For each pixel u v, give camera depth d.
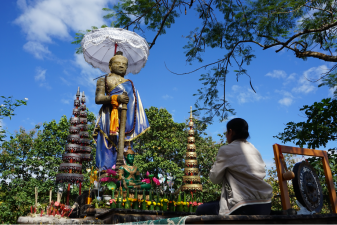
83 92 11.66
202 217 2.27
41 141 29.23
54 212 6.25
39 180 28.22
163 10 7.80
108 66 10.84
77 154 10.23
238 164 3.04
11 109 10.63
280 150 3.84
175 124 30.75
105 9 7.68
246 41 8.09
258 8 7.32
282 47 8.13
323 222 2.88
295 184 3.71
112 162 8.98
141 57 10.55
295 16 7.49
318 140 8.11
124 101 9.05
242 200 2.89
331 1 7.25
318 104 7.86
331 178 4.37
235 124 3.42
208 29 8.19
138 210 5.82
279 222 2.57
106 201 6.79
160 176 7.23
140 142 31.36
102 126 9.31
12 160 28.47
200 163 27.62
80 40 9.27
